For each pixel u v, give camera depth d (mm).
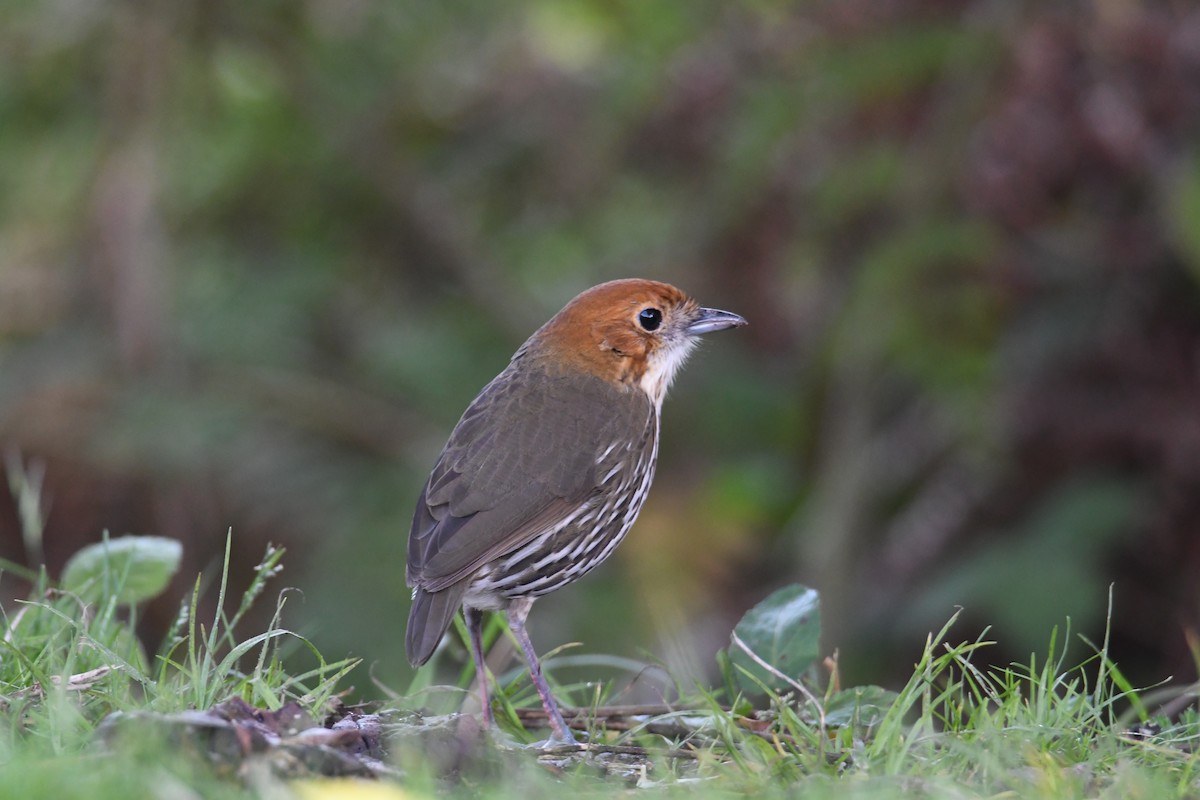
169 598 13922
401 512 15250
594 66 17516
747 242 15422
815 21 14758
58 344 15508
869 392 15031
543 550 8133
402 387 16578
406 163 17547
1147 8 13242
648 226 17703
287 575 14789
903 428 15719
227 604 14500
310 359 16750
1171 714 8359
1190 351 13625
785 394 15945
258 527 14875
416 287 17969
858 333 14086
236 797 5301
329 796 5344
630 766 6562
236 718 5914
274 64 16516
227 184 17094
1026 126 13203
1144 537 13484
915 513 14852
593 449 8367
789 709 6633
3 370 15195
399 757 6094
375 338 16953
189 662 7051
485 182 17953
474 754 6215
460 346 17078
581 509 8273
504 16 17062
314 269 16922
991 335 13898
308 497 15070
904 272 13758
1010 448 13906
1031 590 13039
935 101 14297
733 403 15984
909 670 14141
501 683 8438
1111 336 13711
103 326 15430
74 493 14570
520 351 9023
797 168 14906
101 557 8148
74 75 15930
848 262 15156
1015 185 13297
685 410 16156
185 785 5203
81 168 16125
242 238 17391
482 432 8367
